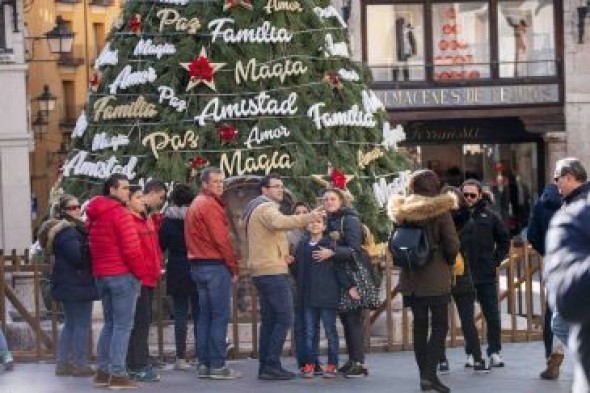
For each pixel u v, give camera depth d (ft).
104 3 314.14
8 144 249.14
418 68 238.89
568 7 239.71
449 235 86.89
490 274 100.83
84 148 124.16
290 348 110.42
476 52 239.71
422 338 89.51
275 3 119.24
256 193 115.44
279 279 95.20
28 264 110.01
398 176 124.47
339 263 95.96
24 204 249.75
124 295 91.97
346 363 99.19
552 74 240.73
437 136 244.83
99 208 91.81
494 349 102.17
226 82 118.83
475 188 99.76
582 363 41.22
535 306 134.31
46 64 295.48
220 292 96.37
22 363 107.96
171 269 101.09
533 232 91.97
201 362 97.96
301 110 118.93
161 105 119.24
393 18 237.86
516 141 246.06
